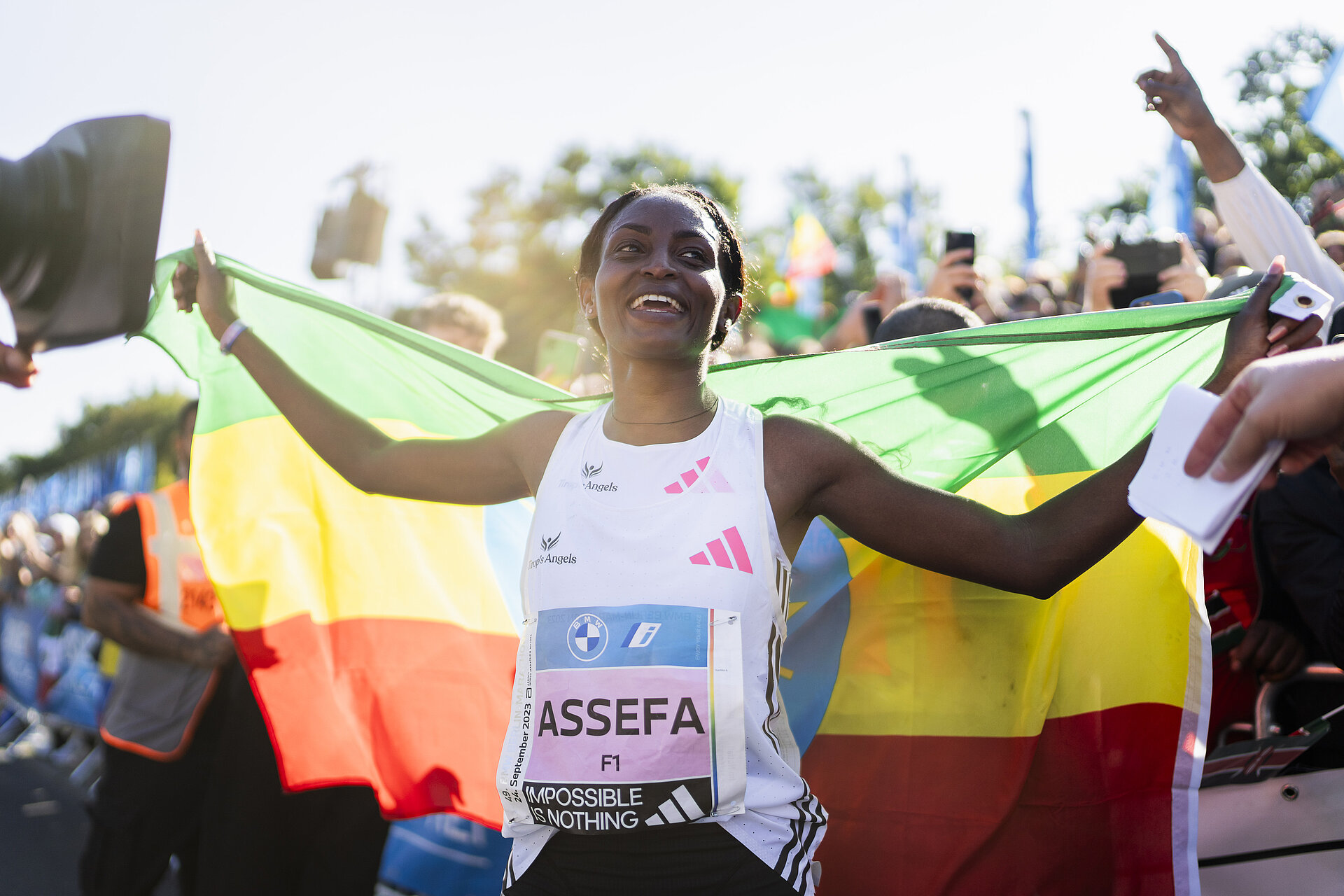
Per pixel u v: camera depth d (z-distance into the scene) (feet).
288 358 7.88
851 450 5.42
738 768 4.83
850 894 7.07
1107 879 6.61
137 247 4.77
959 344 6.64
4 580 31.55
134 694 10.03
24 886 15.46
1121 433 6.70
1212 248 13.98
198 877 9.00
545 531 5.21
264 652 8.05
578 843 4.90
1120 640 6.76
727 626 4.86
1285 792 6.58
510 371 7.25
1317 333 5.58
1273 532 7.02
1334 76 9.72
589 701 4.84
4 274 4.80
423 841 10.84
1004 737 6.85
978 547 5.37
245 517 8.16
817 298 36.52
